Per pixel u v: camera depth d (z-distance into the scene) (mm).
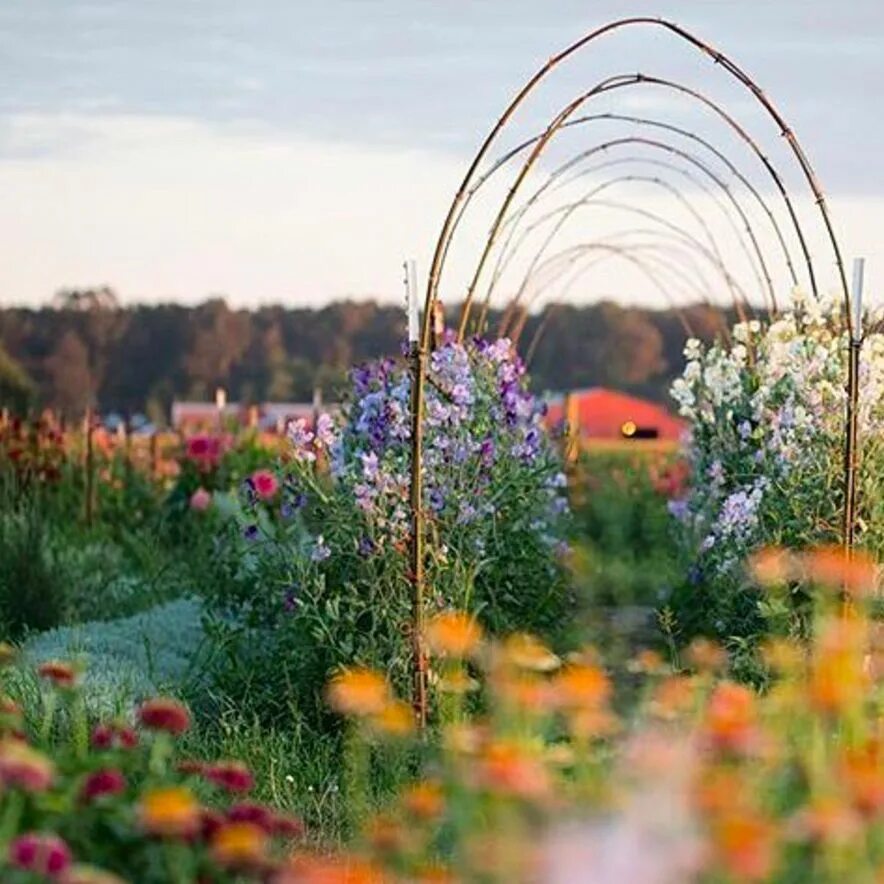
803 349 10500
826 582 9031
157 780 4977
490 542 9883
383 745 7711
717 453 11656
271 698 8773
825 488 9961
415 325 8406
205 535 13711
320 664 8805
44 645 10125
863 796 4512
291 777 7594
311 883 4531
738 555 10055
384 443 9281
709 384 11633
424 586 8664
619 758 5496
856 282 9289
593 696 5422
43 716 7750
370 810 7035
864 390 10117
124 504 16438
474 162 8352
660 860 4242
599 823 4484
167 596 12523
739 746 5016
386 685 8375
